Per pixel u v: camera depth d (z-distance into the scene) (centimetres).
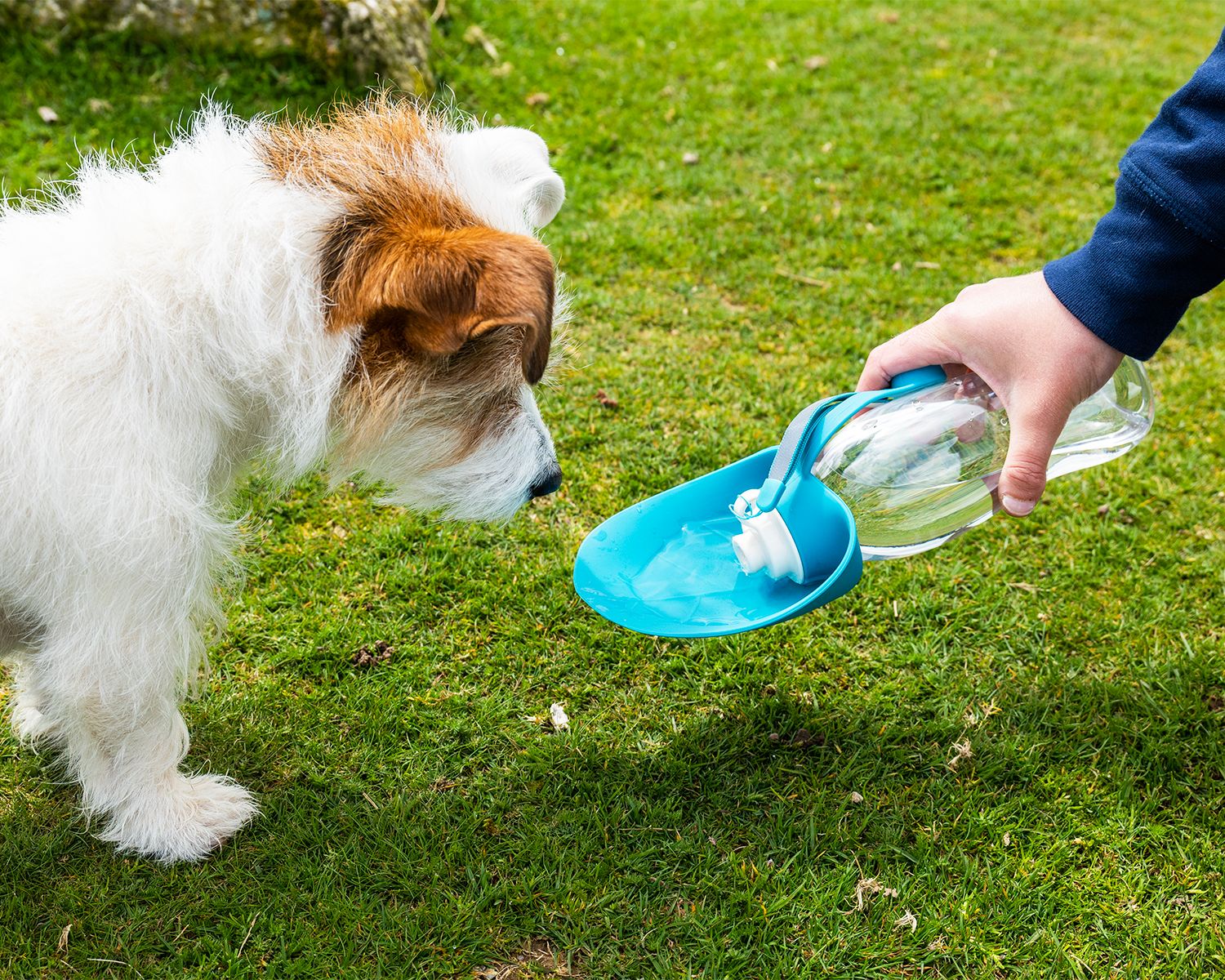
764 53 251
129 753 112
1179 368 158
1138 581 134
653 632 111
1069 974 111
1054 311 106
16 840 116
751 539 110
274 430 109
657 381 152
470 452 109
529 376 108
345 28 200
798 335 162
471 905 113
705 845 117
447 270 101
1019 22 287
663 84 232
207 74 199
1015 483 107
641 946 112
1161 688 126
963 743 123
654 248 178
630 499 140
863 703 125
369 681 126
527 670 127
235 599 130
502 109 214
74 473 104
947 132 222
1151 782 121
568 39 245
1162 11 304
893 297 171
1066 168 212
